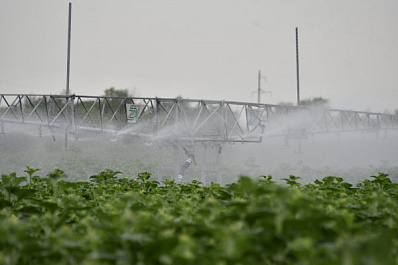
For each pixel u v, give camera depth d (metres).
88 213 17.14
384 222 15.97
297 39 131.75
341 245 10.89
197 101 79.25
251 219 12.35
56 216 16.53
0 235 11.56
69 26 102.50
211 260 10.23
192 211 16.06
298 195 13.17
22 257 12.12
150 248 10.47
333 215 15.41
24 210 16.23
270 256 11.42
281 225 11.90
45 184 26.80
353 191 26.89
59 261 11.28
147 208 16.70
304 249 10.45
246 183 16.44
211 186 24.34
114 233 12.35
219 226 12.86
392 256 11.72
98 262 10.59
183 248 10.65
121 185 28.23
